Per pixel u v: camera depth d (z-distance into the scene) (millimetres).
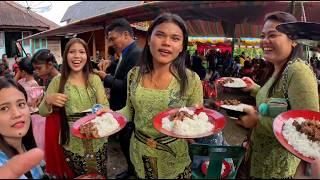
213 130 1168
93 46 1353
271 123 1178
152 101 1368
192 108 1301
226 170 1133
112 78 1439
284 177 1304
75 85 1443
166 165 1373
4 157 1225
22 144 1346
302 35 1147
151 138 1398
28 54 1310
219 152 1181
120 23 1107
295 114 1219
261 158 1219
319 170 988
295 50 1234
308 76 1220
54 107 1441
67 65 1430
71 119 1443
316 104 1227
